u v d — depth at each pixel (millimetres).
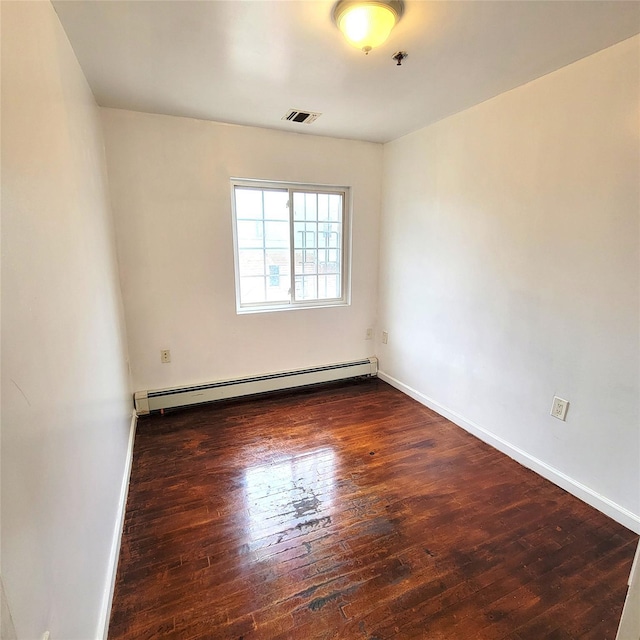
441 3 1348
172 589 1429
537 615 1341
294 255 3297
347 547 1637
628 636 852
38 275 902
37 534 762
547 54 1729
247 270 3164
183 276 2844
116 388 2041
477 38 1583
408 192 3076
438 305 2865
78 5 1305
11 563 632
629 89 1615
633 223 1655
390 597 1403
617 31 1539
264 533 1715
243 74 1928
